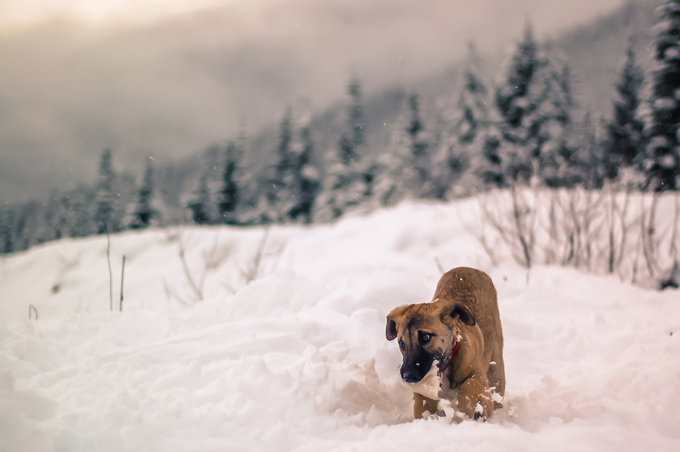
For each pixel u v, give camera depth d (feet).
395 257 36.04
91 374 12.97
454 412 11.75
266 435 9.94
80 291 41.63
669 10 70.95
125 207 114.73
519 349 17.92
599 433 10.27
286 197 116.57
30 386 12.53
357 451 9.34
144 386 12.12
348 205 108.58
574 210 33.81
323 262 39.68
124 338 17.24
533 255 33.04
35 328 17.65
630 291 25.39
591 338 18.35
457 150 93.91
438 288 15.58
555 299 24.04
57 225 122.31
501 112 85.51
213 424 10.30
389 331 13.06
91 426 10.04
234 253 45.32
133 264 46.09
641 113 71.92
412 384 11.68
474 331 13.33
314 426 10.73
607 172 36.50
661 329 18.34
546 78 83.76
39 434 9.45
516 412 12.53
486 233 37.55
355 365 14.16
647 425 11.72
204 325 18.53
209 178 120.98
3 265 50.29
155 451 9.20
